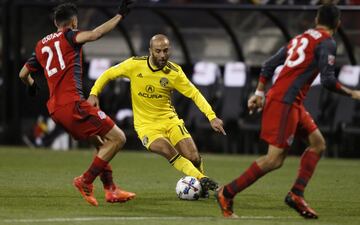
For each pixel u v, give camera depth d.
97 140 29.97
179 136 32.53
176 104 61.09
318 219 27.17
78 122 28.77
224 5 55.56
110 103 62.00
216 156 57.31
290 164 51.34
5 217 26.41
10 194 32.62
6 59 61.19
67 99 28.75
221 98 60.50
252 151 60.44
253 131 60.28
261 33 62.12
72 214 27.28
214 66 59.81
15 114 61.38
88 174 28.94
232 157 56.59
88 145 62.12
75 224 25.02
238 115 60.03
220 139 61.03
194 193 31.56
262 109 26.84
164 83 32.25
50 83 29.06
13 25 60.34
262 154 60.03
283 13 61.03
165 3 58.00
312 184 39.19
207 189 31.33
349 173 45.53
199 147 61.19
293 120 26.03
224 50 63.41
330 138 58.59
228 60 63.41
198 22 63.47
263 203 31.44
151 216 27.22
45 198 31.50
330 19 26.53
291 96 26.00
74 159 51.66
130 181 39.28
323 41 25.91
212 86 60.34
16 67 60.56
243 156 57.81
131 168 46.50
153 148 32.16
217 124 30.86
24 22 63.22
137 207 29.55
